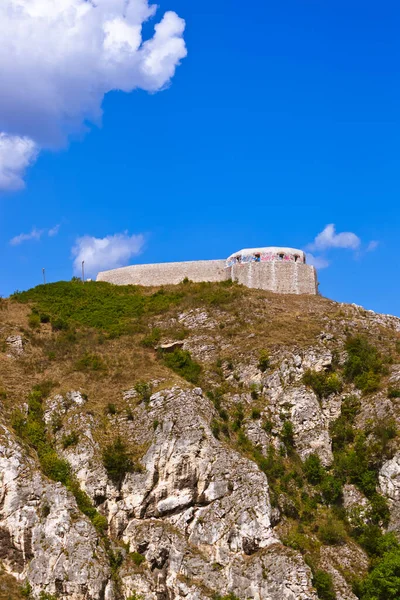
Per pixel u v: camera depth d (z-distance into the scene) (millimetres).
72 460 74875
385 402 81125
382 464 76375
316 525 72625
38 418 79500
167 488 73312
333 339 90500
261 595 65500
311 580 65812
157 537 70062
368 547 71000
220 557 68500
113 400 81562
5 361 88875
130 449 75938
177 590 67250
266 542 68625
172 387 81000
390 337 93312
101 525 70562
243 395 83750
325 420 82500
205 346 91688
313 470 76812
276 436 79812
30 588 66125
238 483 72000
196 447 74688
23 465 72062
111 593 66125
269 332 92438
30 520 69125
